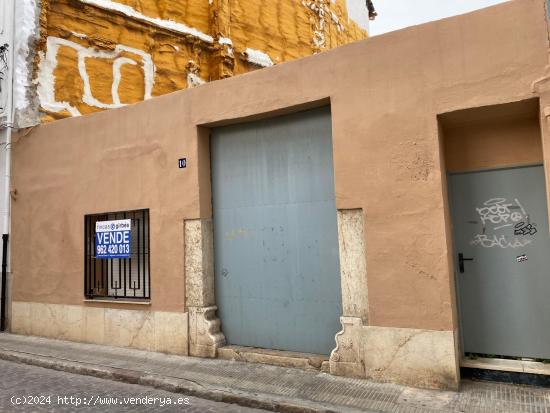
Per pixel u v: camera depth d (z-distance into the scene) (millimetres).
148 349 6707
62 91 9078
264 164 6258
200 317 6309
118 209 7176
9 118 8398
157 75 10852
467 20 4766
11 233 8438
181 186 6566
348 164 5293
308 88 5637
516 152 4984
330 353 5668
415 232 4891
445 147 5312
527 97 4457
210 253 6516
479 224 5141
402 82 5051
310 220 5883
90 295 7465
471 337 5117
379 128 5145
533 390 4523
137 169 7020
